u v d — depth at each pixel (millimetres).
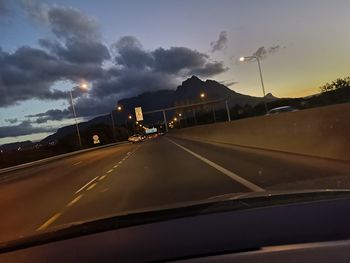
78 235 4480
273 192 5316
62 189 19297
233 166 18516
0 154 68062
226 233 3650
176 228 4051
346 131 14828
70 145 100688
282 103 70188
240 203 4719
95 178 21938
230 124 35500
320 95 48469
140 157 33719
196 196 12172
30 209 14508
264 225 3729
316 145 17078
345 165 14102
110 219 5074
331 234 3338
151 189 14766
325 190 4961
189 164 22000
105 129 157125
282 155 19797
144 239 3867
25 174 38812
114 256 3559
